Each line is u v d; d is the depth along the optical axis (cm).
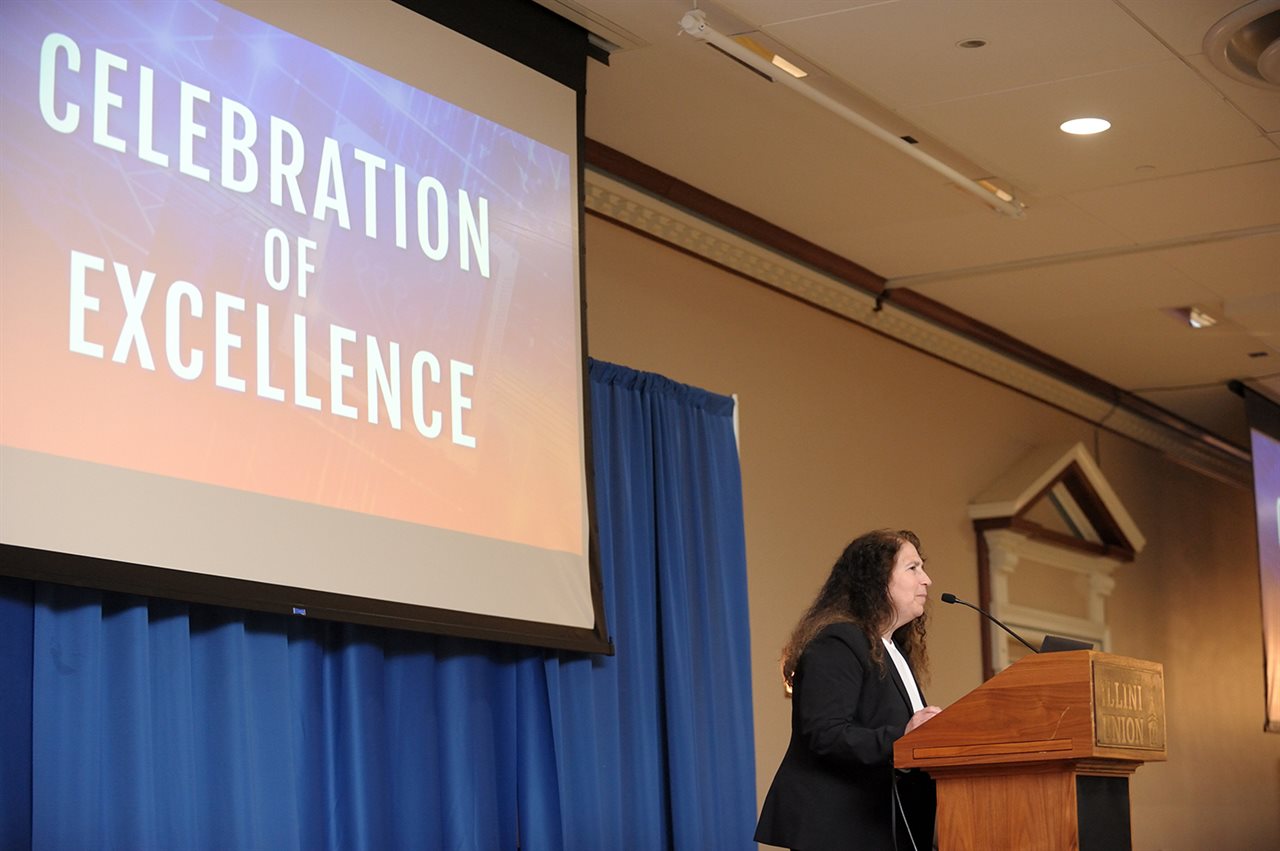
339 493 361
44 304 303
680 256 614
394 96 401
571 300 451
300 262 363
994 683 306
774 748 627
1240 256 688
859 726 335
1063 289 737
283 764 343
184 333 330
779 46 484
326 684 370
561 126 460
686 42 482
